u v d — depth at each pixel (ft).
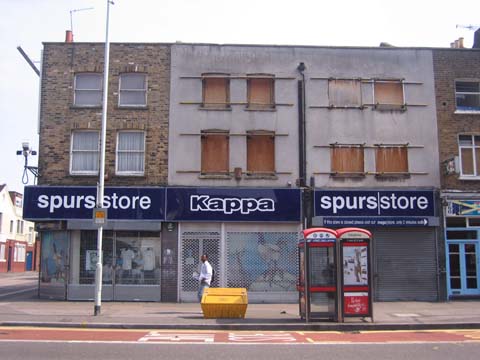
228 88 74.08
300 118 73.67
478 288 72.74
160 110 73.10
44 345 37.65
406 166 74.02
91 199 70.33
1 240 167.63
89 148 73.15
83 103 73.77
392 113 74.69
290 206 71.00
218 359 33.04
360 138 73.97
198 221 70.38
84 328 47.91
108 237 71.05
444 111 75.20
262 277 70.90
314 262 51.31
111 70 73.72
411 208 71.77
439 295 71.10
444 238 72.18
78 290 70.23
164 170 72.02
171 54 74.08
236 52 74.49
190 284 70.33
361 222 70.85
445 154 74.28
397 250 71.87
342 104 74.49
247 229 71.46
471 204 73.05
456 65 76.18
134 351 35.68
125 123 72.79
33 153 73.92
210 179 71.97
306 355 34.60
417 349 37.14
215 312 52.90
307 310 50.49
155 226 70.18
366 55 75.51
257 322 50.21
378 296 71.00
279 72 74.43
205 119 73.15
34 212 70.08
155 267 70.79
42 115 73.05
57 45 74.18
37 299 71.82
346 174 73.05
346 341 41.19
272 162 73.26
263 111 73.56
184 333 45.68
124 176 71.72
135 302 69.26
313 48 75.15
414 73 75.61
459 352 35.94
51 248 72.64
